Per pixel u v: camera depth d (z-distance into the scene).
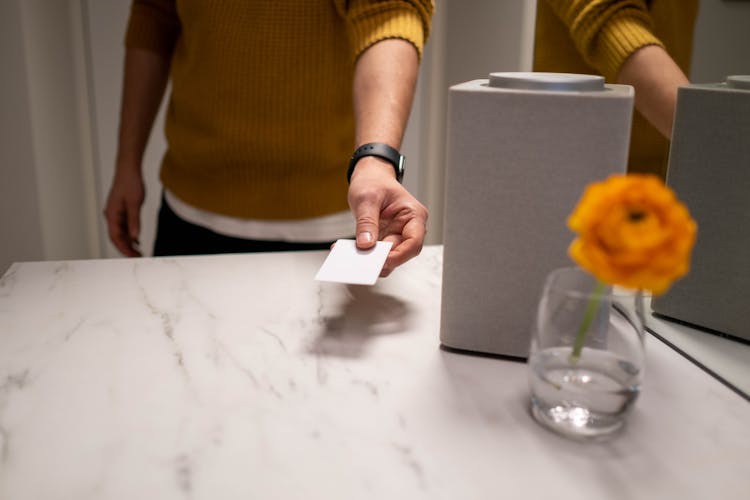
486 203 0.68
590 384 0.57
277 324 0.79
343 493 0.52
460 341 0.73
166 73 1.46
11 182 1.84
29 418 0.61
